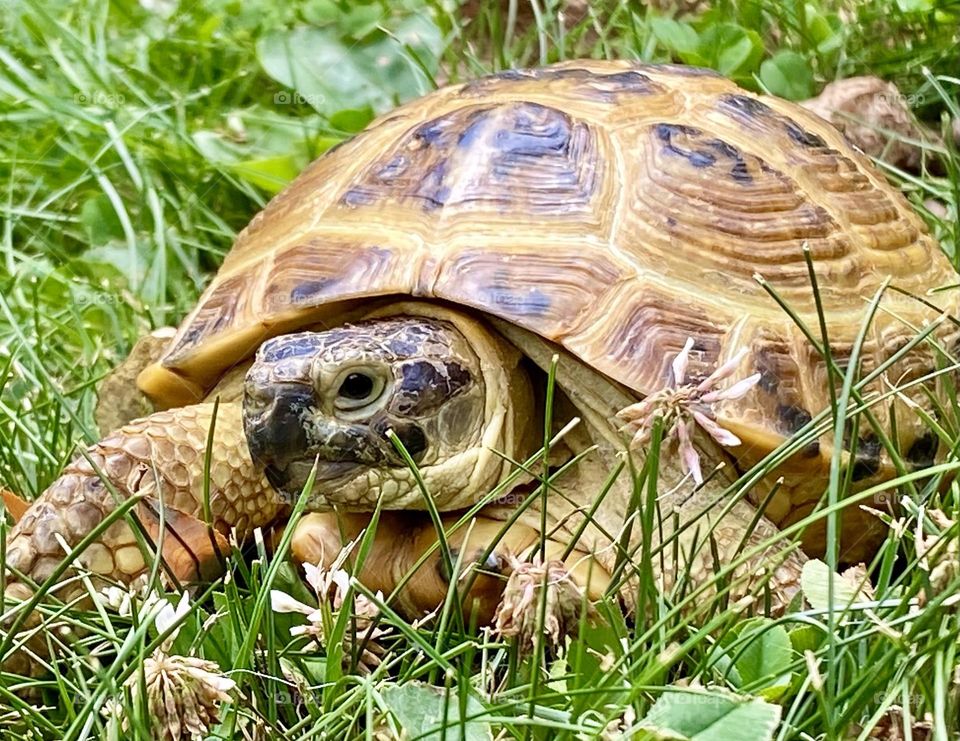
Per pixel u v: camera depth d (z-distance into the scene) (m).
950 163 0.49
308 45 0.57
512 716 0.31
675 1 0.64
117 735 0.31
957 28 0.58
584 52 0.61
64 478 0.36
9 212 0.52
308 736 0.31
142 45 0.66
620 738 0.30
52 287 0.51
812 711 0.32
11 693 0.33
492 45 0.59
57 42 0.64
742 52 0.55
